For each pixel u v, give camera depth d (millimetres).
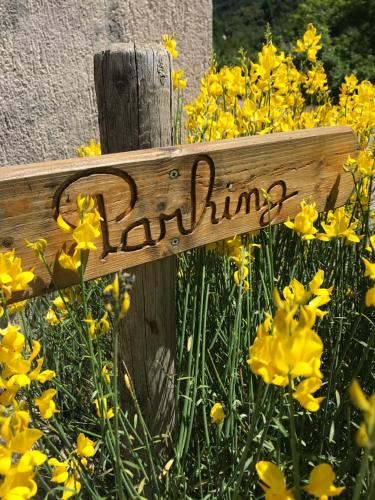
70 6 788
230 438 519
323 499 253
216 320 608
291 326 241
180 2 998
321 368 621
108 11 847
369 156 636
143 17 917
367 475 460
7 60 727
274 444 533
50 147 812
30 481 251
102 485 532
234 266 646
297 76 929
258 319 598
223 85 864
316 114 958
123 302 289
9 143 755
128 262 428
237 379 557
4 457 248
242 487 484
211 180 463
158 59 450
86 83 844
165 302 498
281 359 238
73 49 810
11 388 328
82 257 371
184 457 487
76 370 677
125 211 412
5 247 354
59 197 372
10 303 367
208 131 744
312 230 478
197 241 471
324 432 503
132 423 529
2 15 707
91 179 385
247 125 749
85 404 663
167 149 428
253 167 493
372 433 200
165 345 511
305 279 662
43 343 648
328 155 563
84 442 377
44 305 766
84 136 864
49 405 345
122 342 517
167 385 520
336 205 600
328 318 598
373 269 345
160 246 446
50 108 798
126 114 455
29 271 353
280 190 528
